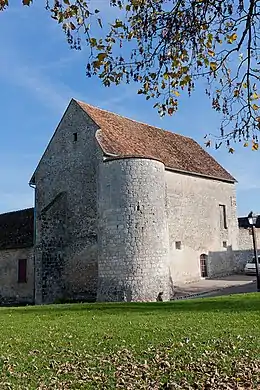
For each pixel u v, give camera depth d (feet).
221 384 19.83
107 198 66.59
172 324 35.78
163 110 24.09
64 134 80.18
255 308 43.60
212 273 90.07
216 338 29.37
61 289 75.00
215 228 93.30
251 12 20.18
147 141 85.66
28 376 21.71
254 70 22.77
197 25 21.62
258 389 19.17
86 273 72.95
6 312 51.21
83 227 74.64
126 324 36.60
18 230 87.10
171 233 80.74
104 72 22.11
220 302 49.65
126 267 63.46
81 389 19.53
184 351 25.79
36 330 35.50
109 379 20.93
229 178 99.66
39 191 82.53
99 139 72.90
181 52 22.25
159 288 64.28
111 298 63.57
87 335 32.19
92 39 20.94
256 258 69.10
